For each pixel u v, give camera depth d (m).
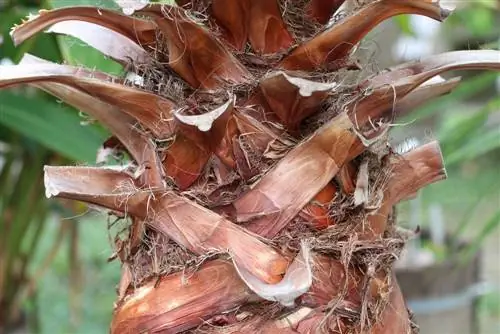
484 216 3.53
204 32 0.85
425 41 2.85
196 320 0.82
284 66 0.88
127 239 0.91
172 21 0.84
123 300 0.87
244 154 0.85
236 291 0.82
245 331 0.81
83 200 0.84
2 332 2.25
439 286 2.04
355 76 0.93
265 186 0.84
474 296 2.13
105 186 0.86
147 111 0.88
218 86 0.88
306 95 0.80
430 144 0.93
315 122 0.87
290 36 0.90
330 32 0.86
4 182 2.09
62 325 2.94
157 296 0.84
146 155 0.88
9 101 1.45
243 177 0.85
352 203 0.86
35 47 1.47
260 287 0.75
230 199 0.85
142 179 0.87
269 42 0.89
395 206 0.96
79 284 2.41
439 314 2.03
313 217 0.85
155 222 0.85
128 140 0.91
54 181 0.84
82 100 0.91
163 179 0.86
